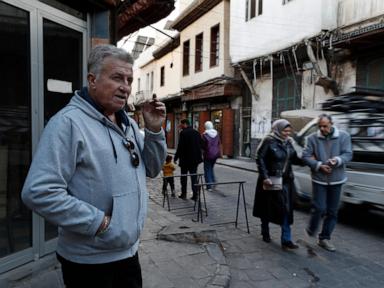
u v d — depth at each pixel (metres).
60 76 3.96
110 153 1.76
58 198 1.58
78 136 1.68
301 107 14.70
